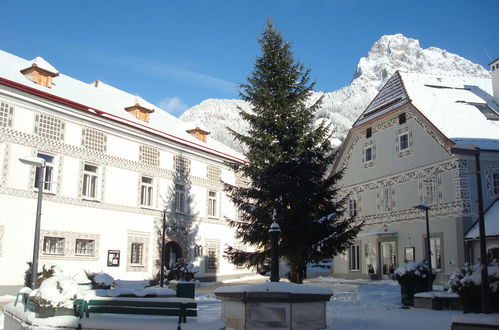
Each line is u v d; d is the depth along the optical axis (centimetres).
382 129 3209
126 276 2694
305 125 2239
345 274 3469
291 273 2091
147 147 2931
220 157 3491
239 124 14838
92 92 3012
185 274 2864
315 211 2097
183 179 3186
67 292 963
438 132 2648
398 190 3005
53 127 2375
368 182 3300
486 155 2572
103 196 2606
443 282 2573
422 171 2806
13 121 2197
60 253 2356
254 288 955
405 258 2889
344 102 17075
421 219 2783
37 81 2423
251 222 2164
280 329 949
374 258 3173
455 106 2983
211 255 3400
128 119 2820
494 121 2884
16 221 2169
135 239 2781
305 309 984
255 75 2331
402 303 1568
